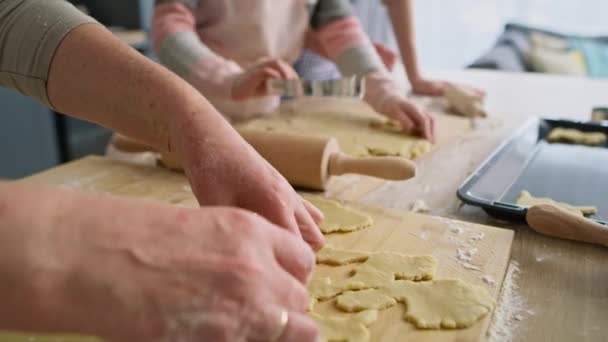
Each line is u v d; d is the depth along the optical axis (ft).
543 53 6.70
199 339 0.94
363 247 1.94
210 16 3.85
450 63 8.09
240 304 0.96
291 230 1.45
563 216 1.99
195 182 1.53
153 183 2.55
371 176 2.44
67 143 6.48
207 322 0.93
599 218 2.20
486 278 1.73
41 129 6.40
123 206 1.00
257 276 1.00
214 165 1.51
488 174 2.50
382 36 7.02
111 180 2.57
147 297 0.91
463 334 1.47
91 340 1.43
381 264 1.77
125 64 1.71
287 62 4.25
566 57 6.64
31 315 0.87
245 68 3.89
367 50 3.90
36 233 0.88
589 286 1.72
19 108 6.40
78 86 1.74
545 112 3.97
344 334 1.45
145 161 2.91
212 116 1.64
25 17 1.79
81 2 7.19
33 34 1.77
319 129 3.34
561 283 1.74
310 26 4.24
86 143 6.69
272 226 1.16
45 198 0.94
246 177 1.50
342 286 1.67
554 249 1.95
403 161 2.36
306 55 4.54
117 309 0.89
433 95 4.42
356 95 3.37
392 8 4.51
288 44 4.13
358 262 1.83
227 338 0.95
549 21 7.67
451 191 2.53
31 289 0.86
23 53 1.78
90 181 2.56
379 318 1.54
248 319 0.97
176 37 3.43
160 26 3.53
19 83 1.84
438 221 2.11
